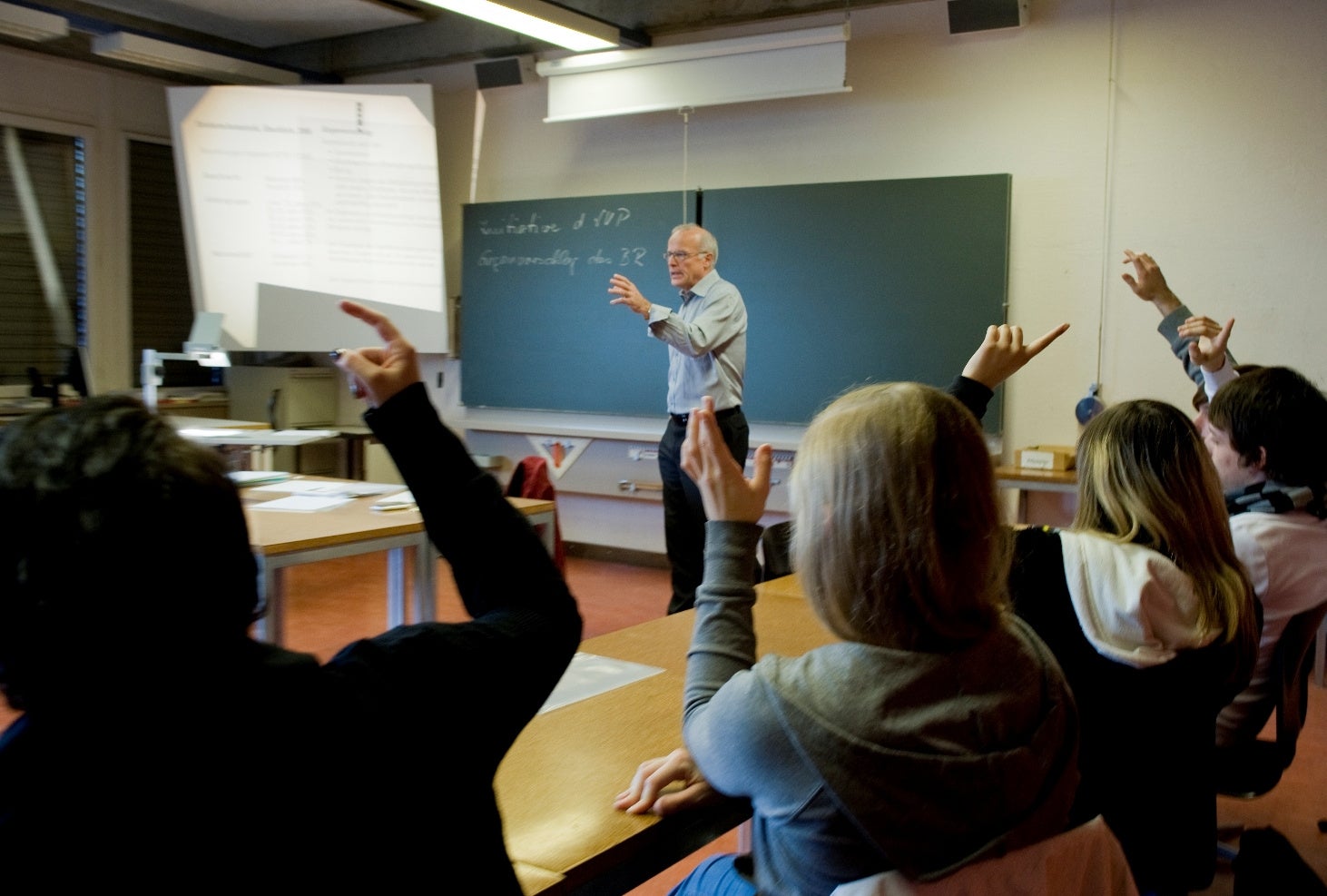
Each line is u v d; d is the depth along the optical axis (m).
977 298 5.24
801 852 1.01
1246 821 3.08
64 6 6.22
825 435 1.03
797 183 5.72
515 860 1.17
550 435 6.60
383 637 0.85
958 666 1.00
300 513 3.35
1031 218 5.20
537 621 0.92
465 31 6.68
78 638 0.63
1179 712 1.57
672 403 4.73
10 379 6.49
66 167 6.68
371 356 0.94
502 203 6.62
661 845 1.29
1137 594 1.50
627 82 5.98
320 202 6.26
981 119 5.28
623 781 1.39
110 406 0.70
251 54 7.45
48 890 0.63
